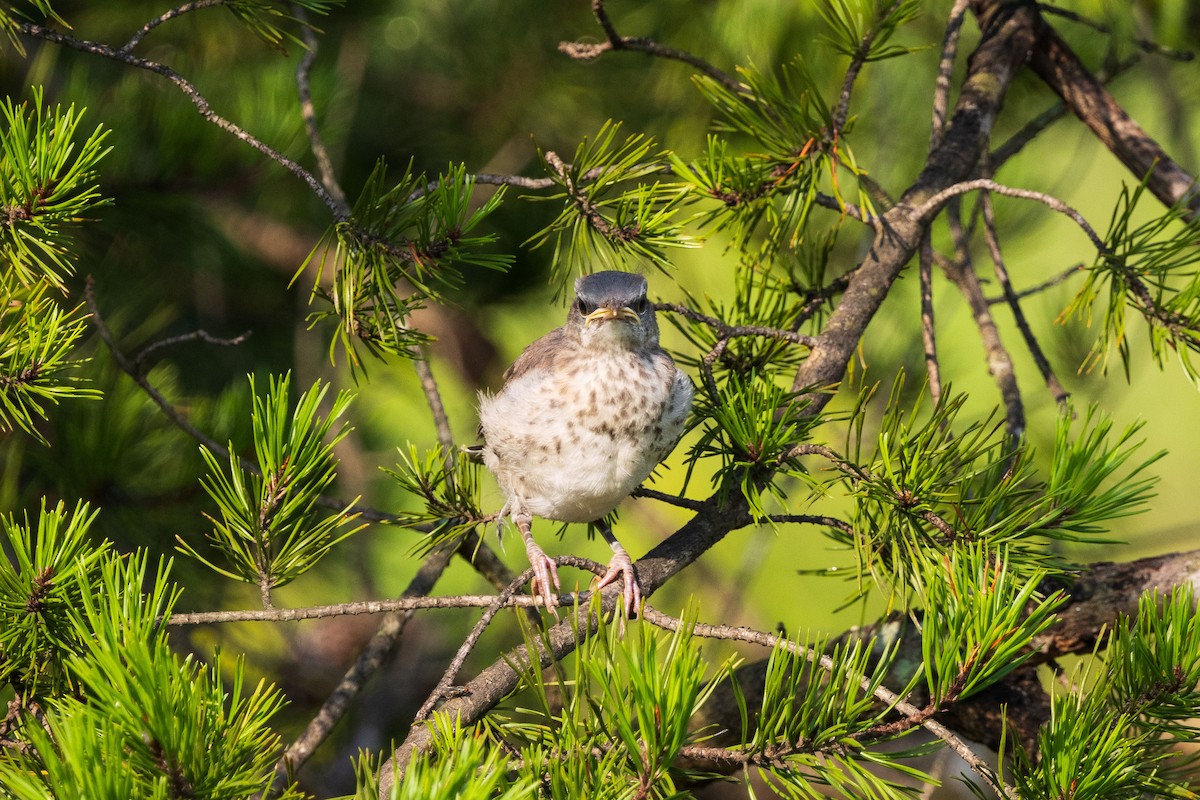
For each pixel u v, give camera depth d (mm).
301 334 12805
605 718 4625
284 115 9453
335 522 5902
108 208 9695
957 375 12086
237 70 10391
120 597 4789
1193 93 12070
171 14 6469
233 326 12688
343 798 4605
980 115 8328
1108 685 4949
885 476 5816
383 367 13359
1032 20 8977
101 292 10562
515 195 12547
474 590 12953
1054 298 12016
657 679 4195
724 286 12008
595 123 12250
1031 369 13586
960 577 5055
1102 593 6625
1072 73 9016
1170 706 4836
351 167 12461
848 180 11516
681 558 6469
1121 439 5754
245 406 8578
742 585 11391
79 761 3723
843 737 4730
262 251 12648
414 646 11961
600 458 7391
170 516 8500
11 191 5723
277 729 11000
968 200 11852
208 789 4012
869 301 7340
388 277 6648
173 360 12031
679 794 4246
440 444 7418
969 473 5863
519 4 12078
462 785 3916
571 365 7461
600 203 7316
